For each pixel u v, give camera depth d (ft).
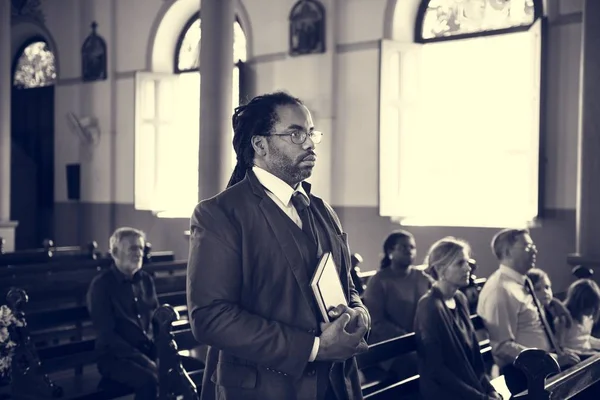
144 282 17.15
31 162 46.37
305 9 33.96
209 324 6.76
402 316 18.30
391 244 18.57
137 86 40.19
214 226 7.03
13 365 14.73
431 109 32.73
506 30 30.60
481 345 19.11
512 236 15.44
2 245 31.50
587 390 11.45
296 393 6.92
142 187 40.57
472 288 20.39
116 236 16.60
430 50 32.73
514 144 30.83
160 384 13.15
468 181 31.94
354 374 7.66
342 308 6.96
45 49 46.44
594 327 19.62
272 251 7.09
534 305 15.69
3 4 35.96
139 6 40.98
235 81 36.83
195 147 40.68
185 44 41.04
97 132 42.57
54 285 21.62
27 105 46.93
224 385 7.07
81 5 43.27
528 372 9.47
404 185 32.53
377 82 32.40
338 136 33.65
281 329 6.74
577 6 27.40
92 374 19.52
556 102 27.94
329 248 7.58
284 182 7.40
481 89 31.58
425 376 13.20
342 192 33.63
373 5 32.55
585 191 25.32
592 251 25.20
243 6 36.42
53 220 45.19
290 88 34.83
